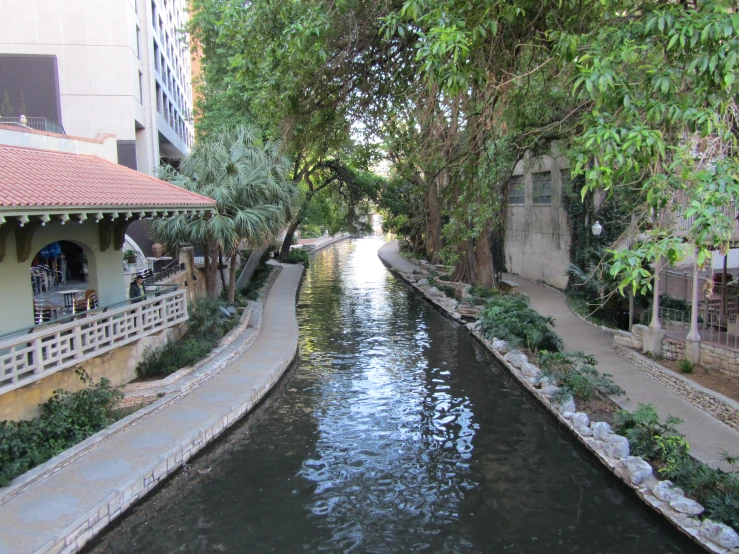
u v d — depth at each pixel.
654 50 7.44
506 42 9.41
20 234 9.97
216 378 13.37
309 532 7.94
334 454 10.37
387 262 44.53
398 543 7.70
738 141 6.90
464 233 15.43
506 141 13.77
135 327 11.68
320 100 10.69
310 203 37.00
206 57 29.34
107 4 24.58
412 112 11.30
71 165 12.25
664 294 15.31
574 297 22.12
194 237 16.23
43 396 9.53
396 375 15.11
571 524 8.05
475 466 9.86
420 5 7.91
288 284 30.69
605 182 5.59
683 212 5.59
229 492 8.98
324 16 8.54
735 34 5.62
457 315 22.09
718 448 8.81
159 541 7.67
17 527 6.99
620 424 9.91
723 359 11.56
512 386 14.05
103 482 8.20
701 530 7.14
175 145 37.44
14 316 10.00
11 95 22.59
